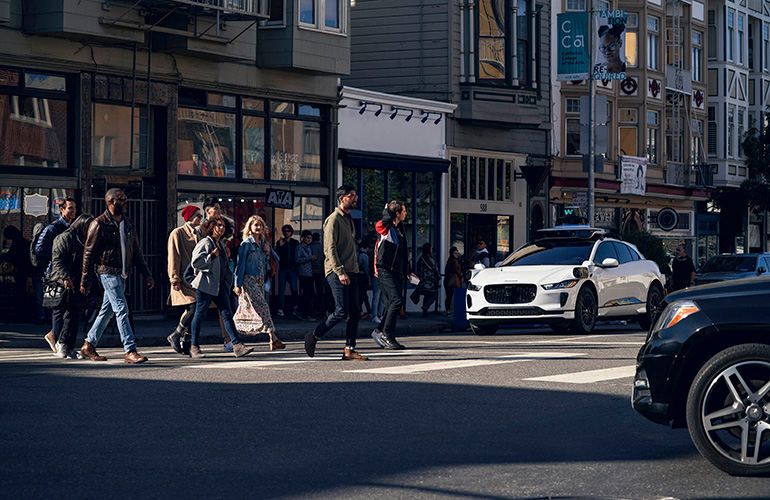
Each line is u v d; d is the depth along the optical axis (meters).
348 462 7.23
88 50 21.56
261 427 8.52
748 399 6.83
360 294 14.03
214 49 23.44
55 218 21.12
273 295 25.12
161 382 11.16
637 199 44.59
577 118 39.75
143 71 22.61
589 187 33.50
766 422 6.78
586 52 33.94
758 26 54.84
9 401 9.77
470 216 34.31
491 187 34.94
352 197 13.84
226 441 7.92
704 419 6.89
